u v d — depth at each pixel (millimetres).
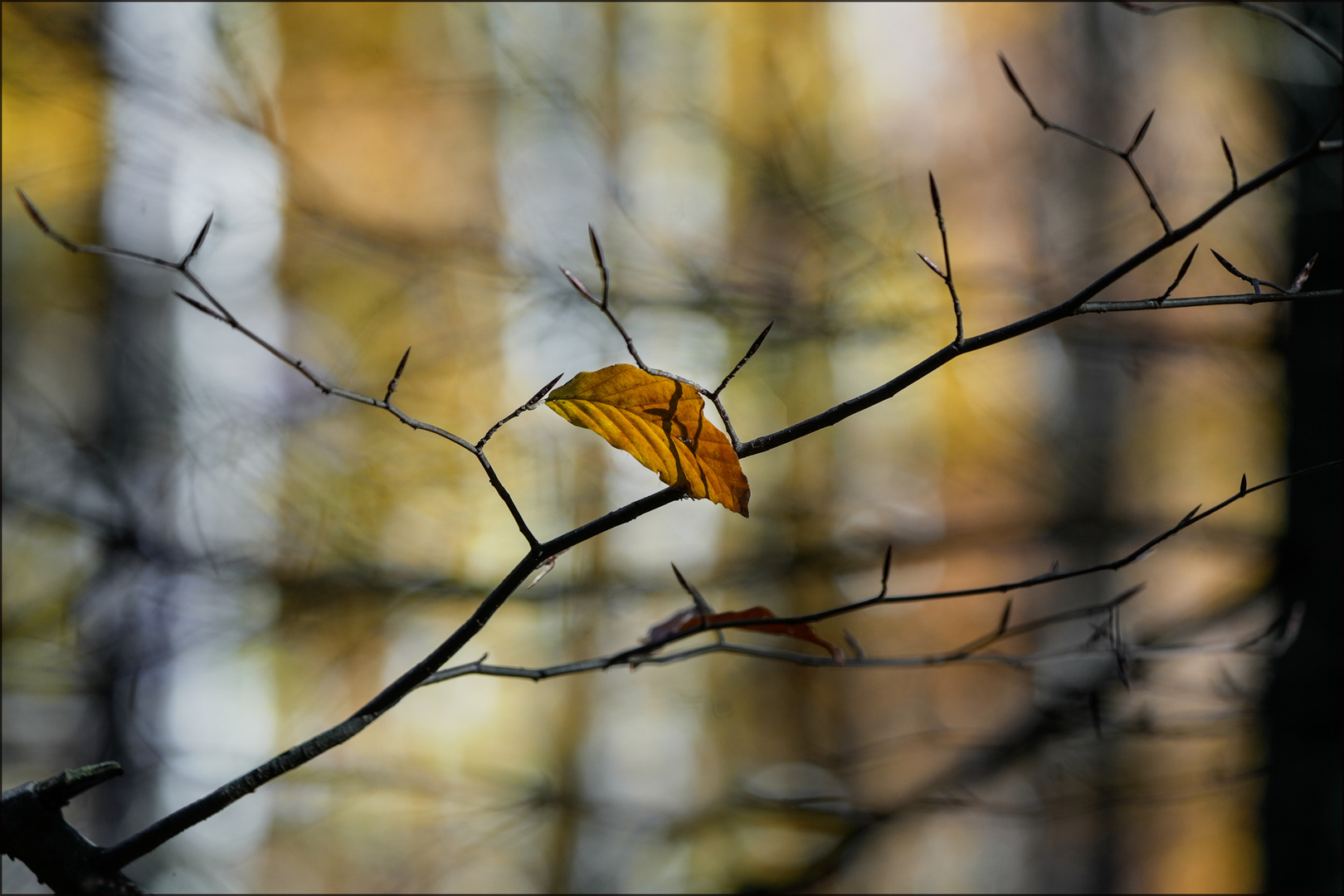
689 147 6457
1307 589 4223
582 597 4836
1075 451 5684
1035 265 5219
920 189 5398
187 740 5578
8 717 5043
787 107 5164
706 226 5480
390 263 4812
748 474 6480
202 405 4598
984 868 8531
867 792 5148
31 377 6469
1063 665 4406
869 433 7461
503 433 4898
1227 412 5855
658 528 6395
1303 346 4316
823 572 5039
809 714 7457
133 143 4527
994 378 5348
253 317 5754
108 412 5223
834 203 4848
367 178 6398
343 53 6684
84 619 4609
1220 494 7559
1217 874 7953
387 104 6430
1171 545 4688
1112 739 3711
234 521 4656
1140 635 4414
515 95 5395
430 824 5492
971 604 8953
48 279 6805
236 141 4555
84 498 4672
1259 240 4672
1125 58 8656
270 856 5633
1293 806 4246
